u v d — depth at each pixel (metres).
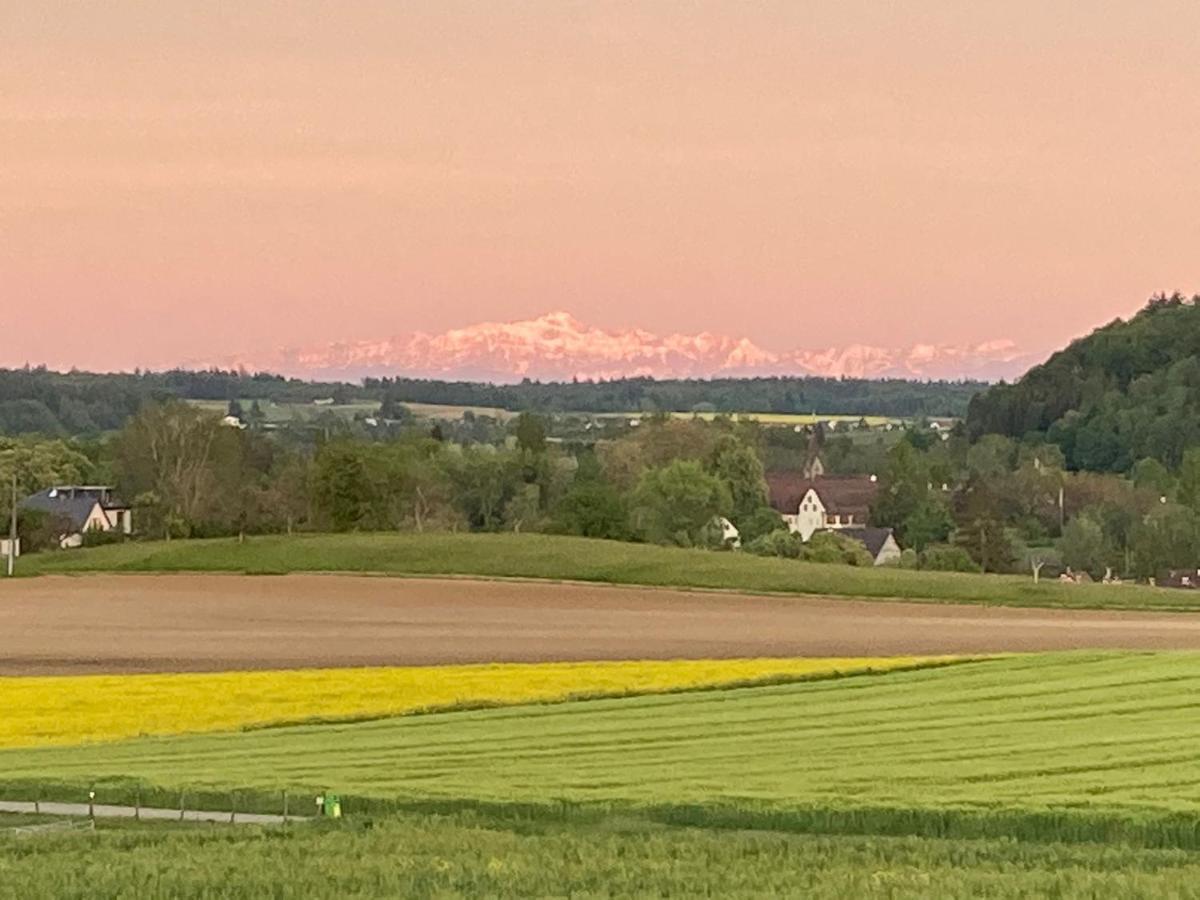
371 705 77.81
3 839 50.44
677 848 48.19
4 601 131.25
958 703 74.38
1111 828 49.78
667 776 58.00
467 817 52.91
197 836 50.56
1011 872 44.75
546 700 77.88
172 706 78.19
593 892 43.25
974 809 51.16
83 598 132.75
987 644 102.50
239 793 55.94
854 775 57.56
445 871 45.31
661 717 72.25
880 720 70.19
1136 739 63.91
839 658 94.88
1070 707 72.38
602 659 96.25
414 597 132.00
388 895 43.22
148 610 125.38
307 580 142.12
